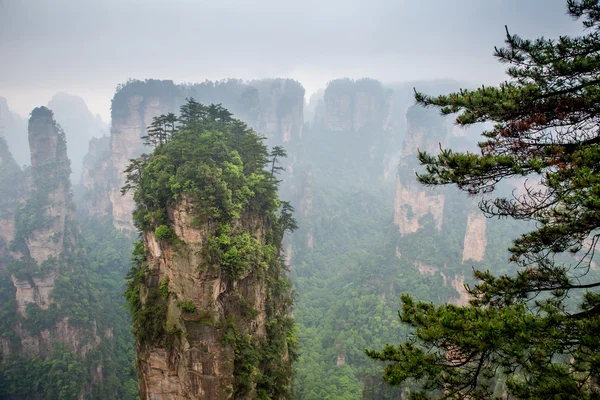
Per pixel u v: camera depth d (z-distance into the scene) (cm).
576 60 1132
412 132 12719
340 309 9044
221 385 3139
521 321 1080
